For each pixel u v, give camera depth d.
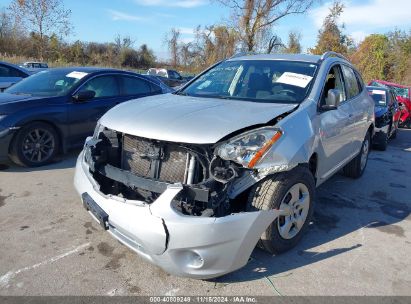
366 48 36.53
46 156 5.80
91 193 3.10
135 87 7.12
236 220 2.69
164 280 3.02
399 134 12.34
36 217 4.00
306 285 3.04
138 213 2.72
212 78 4.53
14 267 3.11
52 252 3.35
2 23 38.75
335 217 4.40
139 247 2.79
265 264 3.29
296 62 4.37
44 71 6.96
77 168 3.50
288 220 3.34
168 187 2.71
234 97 3.97
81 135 6.20
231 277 3.09
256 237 2.82
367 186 5.66
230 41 30.62
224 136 2.82
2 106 5.36
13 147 5.42
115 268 3.15
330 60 4.54
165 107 3.39
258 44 26.64
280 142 3.00
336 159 4.44
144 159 3.09
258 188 3.03
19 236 3.60
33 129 5.56
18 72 9.96
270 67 4.33
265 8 25.23
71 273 3.06
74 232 3.71
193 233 2.59
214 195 2.73
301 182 3.33
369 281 3.13
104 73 6.70
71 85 6.20
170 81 22.25
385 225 4.25
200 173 2.89
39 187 4.85
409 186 5.82
